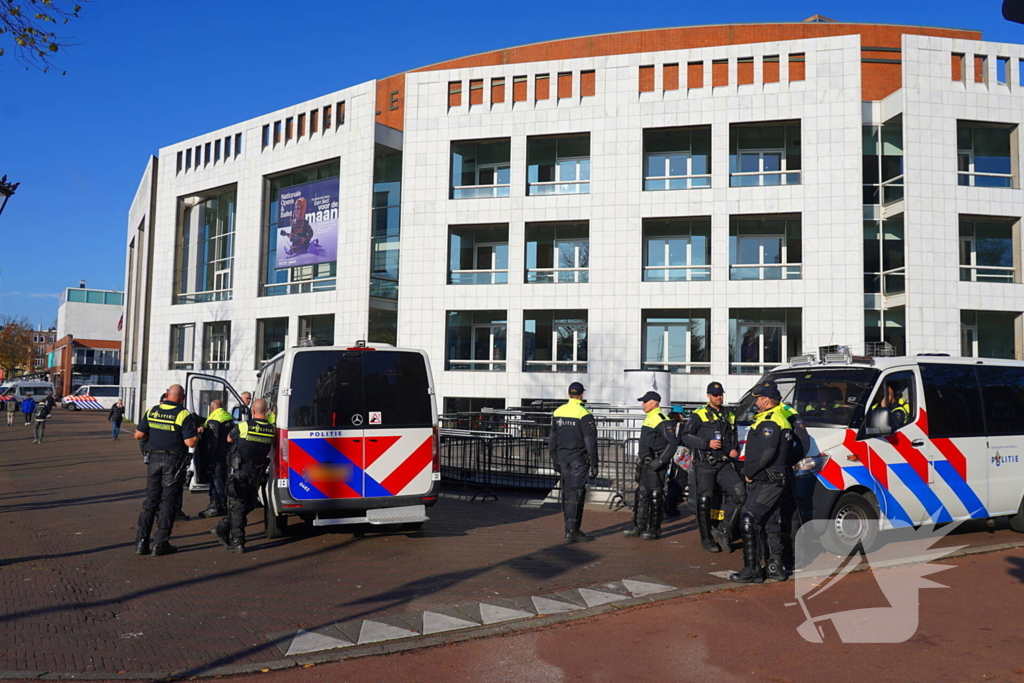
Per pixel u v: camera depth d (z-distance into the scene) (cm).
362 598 662
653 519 938
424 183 2944
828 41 2633
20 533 963
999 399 980
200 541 925
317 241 3134
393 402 934
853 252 2558
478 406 2853
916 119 2575
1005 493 957
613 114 2797
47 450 2381
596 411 1772
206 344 3659
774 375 981
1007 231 2647
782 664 497
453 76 2956
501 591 686
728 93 2700
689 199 2708
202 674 480
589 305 2764
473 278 2955
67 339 8319
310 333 3212
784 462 711
